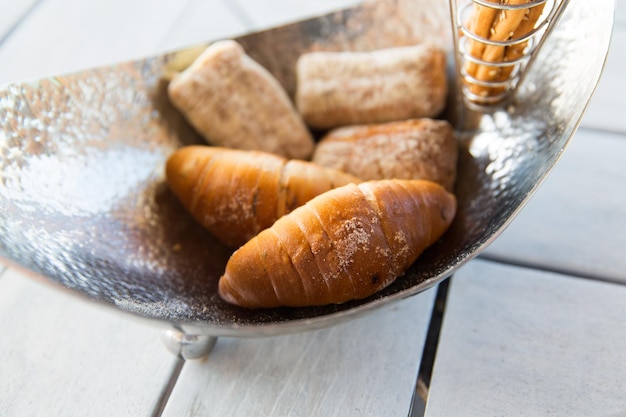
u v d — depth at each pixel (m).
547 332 0.35
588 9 0.33
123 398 0.34
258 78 0.41
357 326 0.36
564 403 0.33
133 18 0.51
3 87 0.34
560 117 0.34
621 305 0.36
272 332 0.30
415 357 0.35
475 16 0.34
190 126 0.42
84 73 0.38
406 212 0.33
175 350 0.34
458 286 0.37
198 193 0.37
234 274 0.33
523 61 0.37
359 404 0.34
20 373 0.35
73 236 0.34
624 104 0.44
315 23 0.43
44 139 0.35
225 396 0.34
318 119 0.42
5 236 0.30
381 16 0.42
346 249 0.32
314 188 0.36
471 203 0.37
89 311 0.37
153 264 0.37
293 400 0.34
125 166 0.39
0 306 0.37
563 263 0.38
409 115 0.41
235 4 0.51
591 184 0.40
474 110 0.39
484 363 0.34
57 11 0.51
